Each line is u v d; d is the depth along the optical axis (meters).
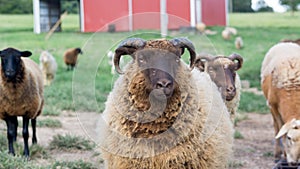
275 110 8.13
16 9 36.03
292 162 6.60
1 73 7.85
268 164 7.98
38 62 20.33
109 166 4.85
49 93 14.40
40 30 28.70
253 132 10.71
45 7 29.34
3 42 24.36
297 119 7.26
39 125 10.50
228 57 7.04
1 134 8.97
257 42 25.11
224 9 28.73
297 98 7.48
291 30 28.92
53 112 11.96
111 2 21.94
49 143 8.69
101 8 22.53
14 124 8.34
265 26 30.42
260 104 13.88
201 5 27.91
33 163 7.23
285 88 7.62
